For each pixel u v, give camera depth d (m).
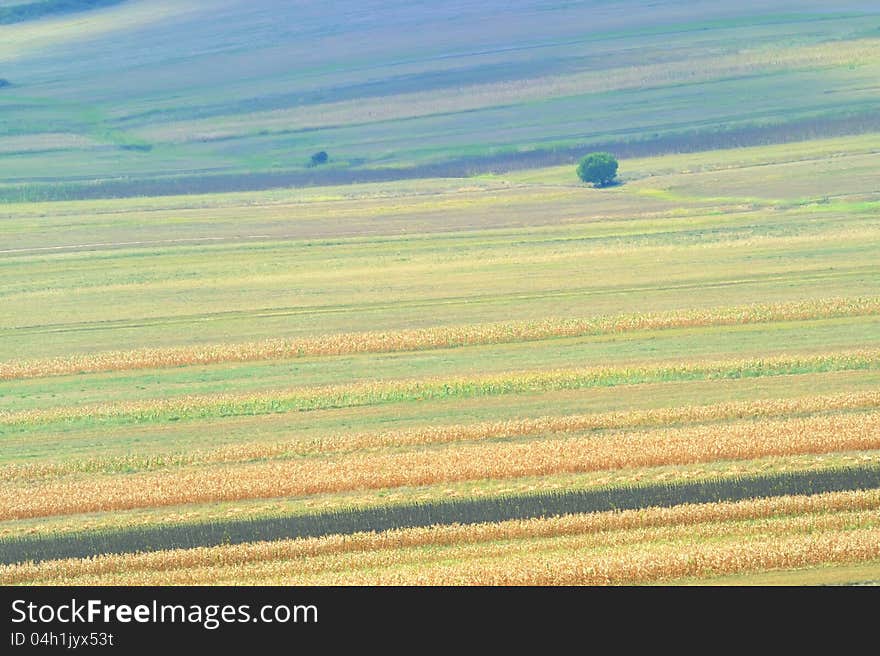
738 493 166.25
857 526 150.38
